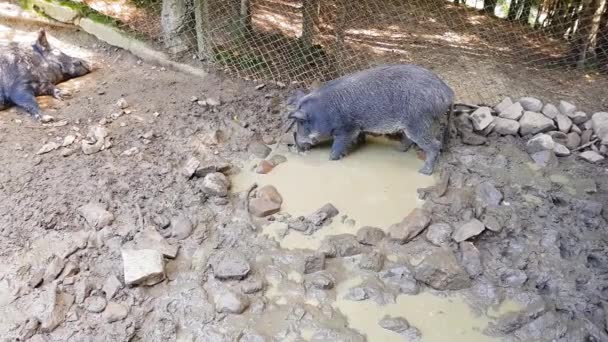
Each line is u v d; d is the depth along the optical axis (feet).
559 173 14.89
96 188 13.84
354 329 11.23
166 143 15.55
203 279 12.09
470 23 23.03
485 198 13.93
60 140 15.39
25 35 19.92
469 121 16.17
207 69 18.63
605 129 15.79
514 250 12.76
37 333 10.97
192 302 11.62
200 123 16.31
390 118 14.73
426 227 13.14
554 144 15.48
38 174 14.17
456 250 12.69
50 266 11.91
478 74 19.04
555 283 12.05
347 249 12.66
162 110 16.79
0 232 12.69
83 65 18.28
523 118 16.22
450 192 14.20
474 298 11.82
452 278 11.91
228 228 13.17
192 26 18.81
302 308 11.57
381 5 23.71
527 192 14.24
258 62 18.85
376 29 21.95
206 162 14.89
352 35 21.33
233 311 11.44
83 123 16.11
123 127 15.98
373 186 14.47
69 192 13.69
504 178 14.62
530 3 22.97
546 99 17.62
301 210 13.74
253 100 17.43
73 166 14.49
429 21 23.00
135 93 17.53
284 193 14.21
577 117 16.40
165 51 18.98
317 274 12.16
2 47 17.11
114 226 12.97
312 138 15.23
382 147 15.93
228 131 16.11
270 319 11.39
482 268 12.29
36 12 20.22
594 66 19.52
